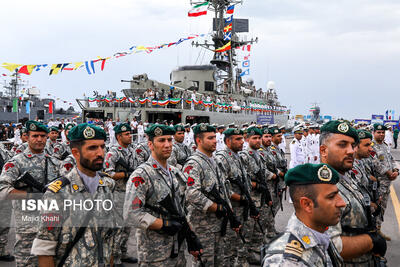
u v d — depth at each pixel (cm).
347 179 274
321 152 279
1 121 2452
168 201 314
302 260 160
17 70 825
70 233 245
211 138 400
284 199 955
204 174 387
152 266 305
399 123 3092
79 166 265
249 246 500
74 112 3212
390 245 588
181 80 2359
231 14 2055
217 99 2145
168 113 1811
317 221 172
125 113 1755
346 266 259
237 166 484
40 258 238
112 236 270
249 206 474
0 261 497
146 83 1862
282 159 686
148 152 664
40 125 420
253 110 2755
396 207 859
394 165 641
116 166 573
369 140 421
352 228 251
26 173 396
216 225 385
